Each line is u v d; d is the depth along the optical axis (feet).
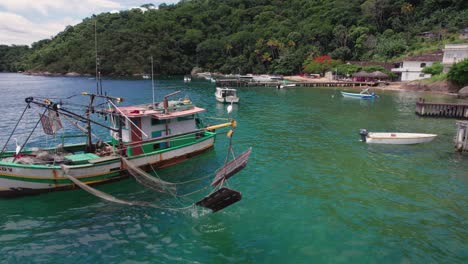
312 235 49.06
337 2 529.45
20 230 49.65
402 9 430.20
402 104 193.06
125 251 44.88
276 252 44.88
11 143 97.86
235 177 72.02
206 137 85.05
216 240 47.80
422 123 135.33
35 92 258.37
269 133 114.73
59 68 510.17
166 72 534.78
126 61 488.44
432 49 344.69
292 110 169.07
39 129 116.88
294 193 63.87
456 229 50.83
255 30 571.28
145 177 65.77
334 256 43.98
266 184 68.28
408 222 52.85
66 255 43.83
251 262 42.73
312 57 440.45
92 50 496.23
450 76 242.58
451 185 68.08
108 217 53.98
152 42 536.42
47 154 64.75
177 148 76.69
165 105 76.23
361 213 55.83
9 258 42.93
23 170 57.82
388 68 347.15
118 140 72.13
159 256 43.93
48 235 48.44
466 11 389.80
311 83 315.78
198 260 43.14
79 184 57.67
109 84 346.74
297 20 569.23
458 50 262.26
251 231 50.24
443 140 105.91
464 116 147.23
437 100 205.98
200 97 230.07
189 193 63.87
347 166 79.61
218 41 577.02
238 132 116.06
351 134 113.80
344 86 312.91
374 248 45.75
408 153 90.79
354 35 434.71
